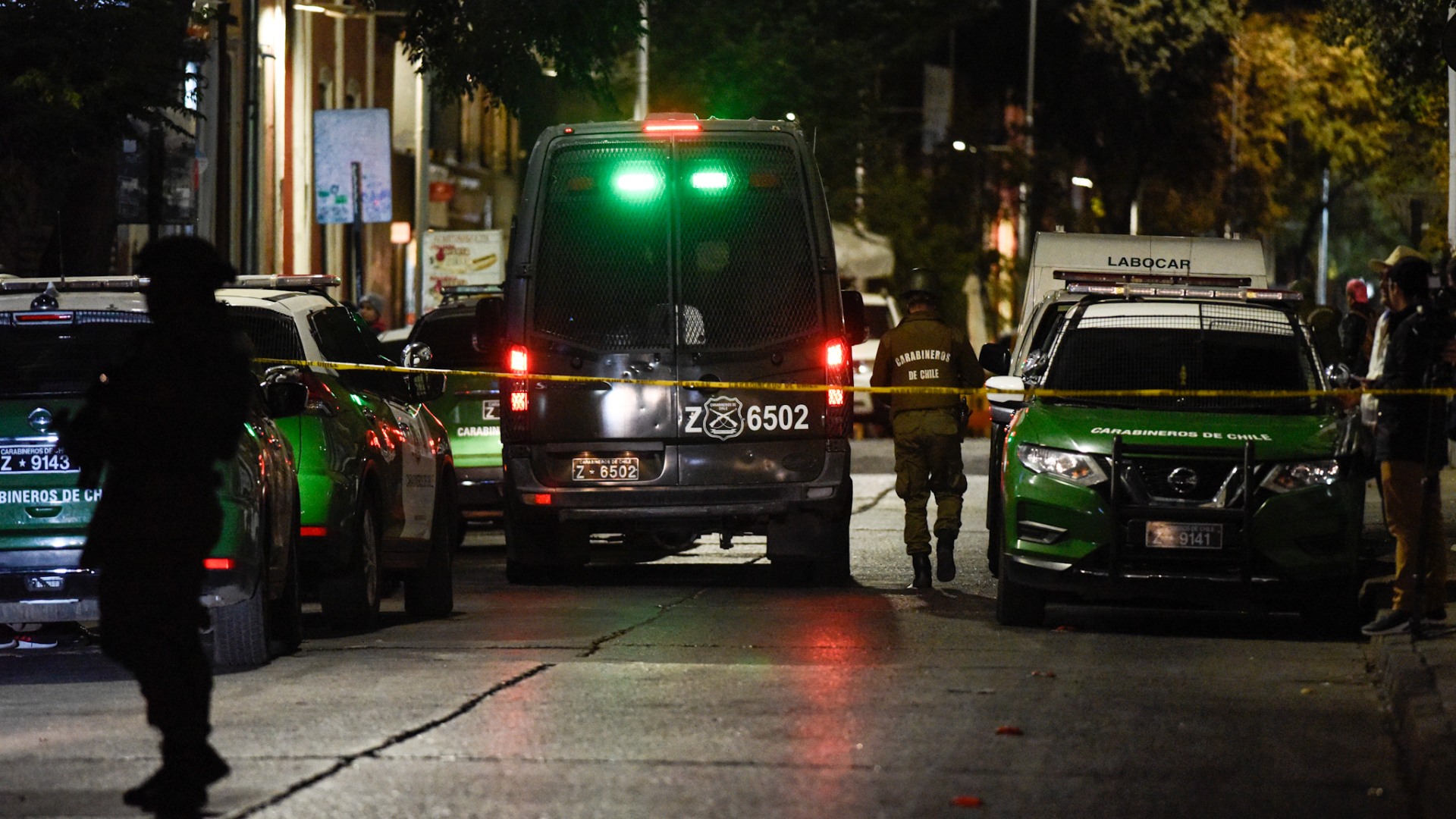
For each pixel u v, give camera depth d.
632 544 43.62
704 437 33.41
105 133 40.91
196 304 17.03
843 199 114.56
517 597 33.59
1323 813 16.69
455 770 18.02
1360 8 66.56
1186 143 131.75
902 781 17.59
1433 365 26.28
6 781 18.03
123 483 16.80
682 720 20.50
